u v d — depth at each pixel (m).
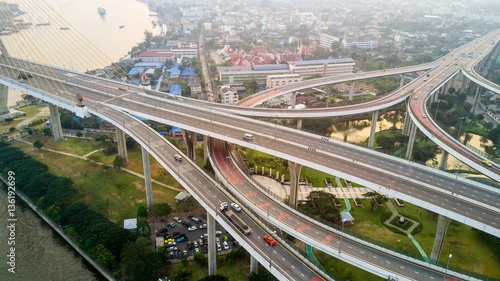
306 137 168.25
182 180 140.88
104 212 156.62
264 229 118.38
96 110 189.38
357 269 127.25
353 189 179.38
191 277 125.25
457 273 100.38
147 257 124.56
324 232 118.50
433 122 193.25
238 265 131.12
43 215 158.50
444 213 117.00
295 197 157.62
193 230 147.88
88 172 189.62
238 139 160.75
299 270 102.31
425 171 141.75
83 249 137.12
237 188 143.00
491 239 143.12
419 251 136.25
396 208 164.00
